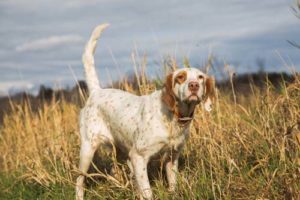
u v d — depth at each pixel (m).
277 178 4.22
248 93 7.52
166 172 4.85
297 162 4.23
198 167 4.65
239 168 4.61
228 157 4.61
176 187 4.54
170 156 4.73
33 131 6.97
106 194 5.02
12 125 7.78
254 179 4.34
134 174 4.70
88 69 5.49
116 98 5.07
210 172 4.49
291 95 5.01
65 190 5.34
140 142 4.60
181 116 4.52
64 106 7.07
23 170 6.45
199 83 4.33
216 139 5.20
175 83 4.43
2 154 7.49
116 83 6.31
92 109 5.23
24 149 6.94
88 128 5.20
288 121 4.84
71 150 6.03
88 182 5.44
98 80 5.50
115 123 4.95
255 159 4.85
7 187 6.10
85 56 5.50
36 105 8.52
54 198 5.27
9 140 7.60
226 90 6.48
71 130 6.65
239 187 4.25
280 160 4.36
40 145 6.74
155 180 4.82
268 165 4.48
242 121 5.45
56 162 5.91
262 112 5.17
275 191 4.12
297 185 4.04
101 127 5.16
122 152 5.36
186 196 4.34
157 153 4.65
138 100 4.85
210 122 5.35
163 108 4.51
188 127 4.63
